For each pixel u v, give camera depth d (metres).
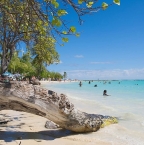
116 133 8.28
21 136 7.49
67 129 8.30
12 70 63.69
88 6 3.18
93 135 7.89
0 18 6.91
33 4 3.57
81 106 18.12
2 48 10.59
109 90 46.06
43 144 6.70
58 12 3.12
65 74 173.12
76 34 3.53
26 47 8.57
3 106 7.27
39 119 10.58
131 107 17.98
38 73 71.56
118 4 2.98
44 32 4.46
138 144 6.96
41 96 7.34
